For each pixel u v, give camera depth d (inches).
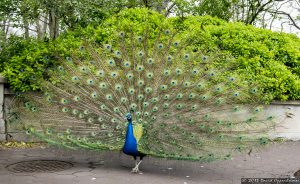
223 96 312.7
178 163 351.3
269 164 364.2
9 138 416.5
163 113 303.0
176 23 512.4
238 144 293.9
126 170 319.0
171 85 311.0
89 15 452.8
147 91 308.5
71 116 314.0
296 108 513.7
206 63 325.7
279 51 531.8
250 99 319.0
